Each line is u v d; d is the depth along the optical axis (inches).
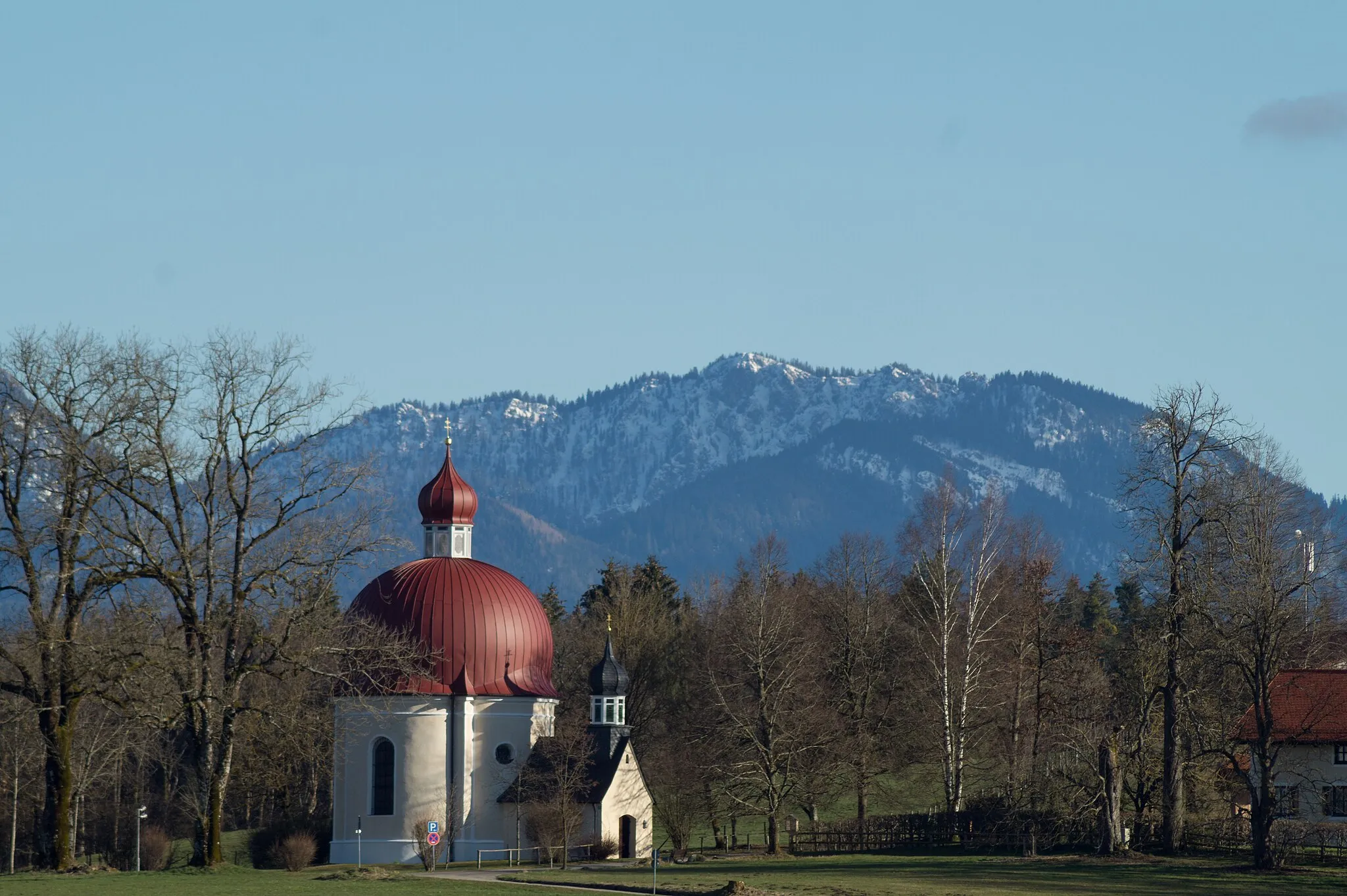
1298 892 5743.1
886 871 6584.6
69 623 6491.1
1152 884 5964.6
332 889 5767.7
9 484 6412.4
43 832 6604.3
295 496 6756.9
